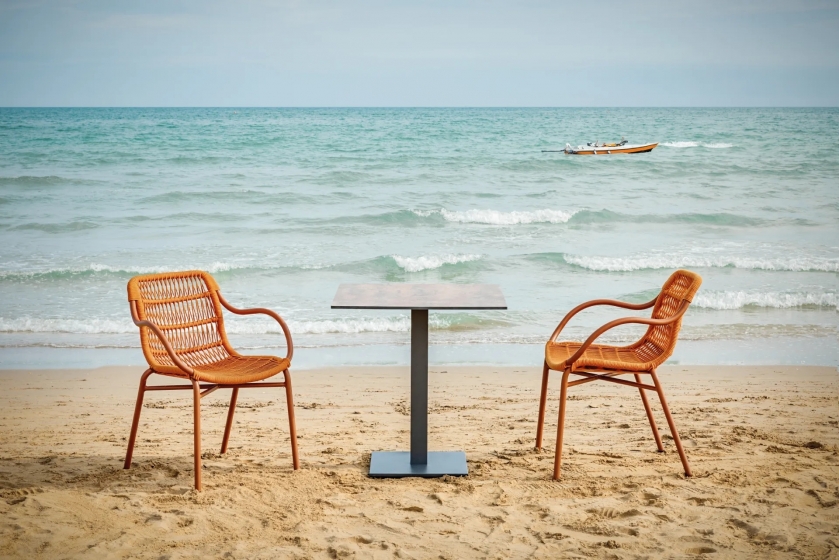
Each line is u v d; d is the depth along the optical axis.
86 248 13.23
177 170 24.00
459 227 15.62
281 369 3.67
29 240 13.98
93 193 19.41
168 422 5.05
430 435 4.52
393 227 15.45
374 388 6.33
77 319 8.91
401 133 39.81
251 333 8.48
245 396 6.01
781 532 2.87
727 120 61.81
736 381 6.45
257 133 37.94
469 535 2.90
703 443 4.19
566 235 14.83
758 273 11.44
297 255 12.71
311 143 32.56
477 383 6.46
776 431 4.51
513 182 22.25
